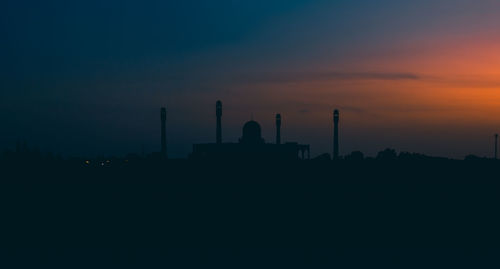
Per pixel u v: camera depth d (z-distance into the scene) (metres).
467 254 44.03
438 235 49.22
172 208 57.19
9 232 49.75
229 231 50.59
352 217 54.38
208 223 52.81
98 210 56.22
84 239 47.88
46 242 47.28
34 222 52.53
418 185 64.62
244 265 41.34
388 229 50.75
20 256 43.38
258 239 48.75
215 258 43.50
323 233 50.00
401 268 40.75
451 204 57.53
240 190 63.59
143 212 55.88
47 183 65.12
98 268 40.00
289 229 51.16
